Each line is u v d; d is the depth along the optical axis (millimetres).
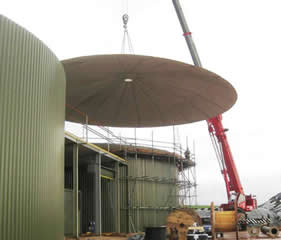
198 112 31344
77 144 25578
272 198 37344
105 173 33625
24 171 11547
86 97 28844
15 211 10930
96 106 30656
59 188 14344
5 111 10883
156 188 39031
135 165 37656
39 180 12422
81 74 24000
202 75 24109
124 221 35906
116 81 26094
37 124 12531
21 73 11781
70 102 29719
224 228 20109
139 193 37281
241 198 36625
